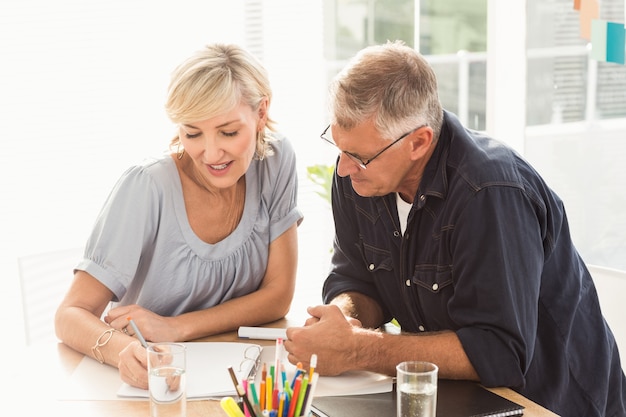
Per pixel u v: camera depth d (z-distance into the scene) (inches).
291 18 156.6
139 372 61.5
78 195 142.6
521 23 121.4
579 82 112.9
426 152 65.0
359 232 74.9
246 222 77.6
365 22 145.9
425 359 61.4
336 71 155.2
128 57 143.8
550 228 65.8
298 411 49.0
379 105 61.5
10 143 137.0
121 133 144.8
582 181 114.7
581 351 70.4
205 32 150.3
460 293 63.2
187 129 69.6
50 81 138.6
